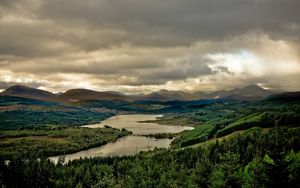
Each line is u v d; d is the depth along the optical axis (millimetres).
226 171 72625
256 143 192500
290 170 55781
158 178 154250
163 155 199625
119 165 183875
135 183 145750
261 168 58938
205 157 169500
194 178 84875
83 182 159000
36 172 143125
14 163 142125
